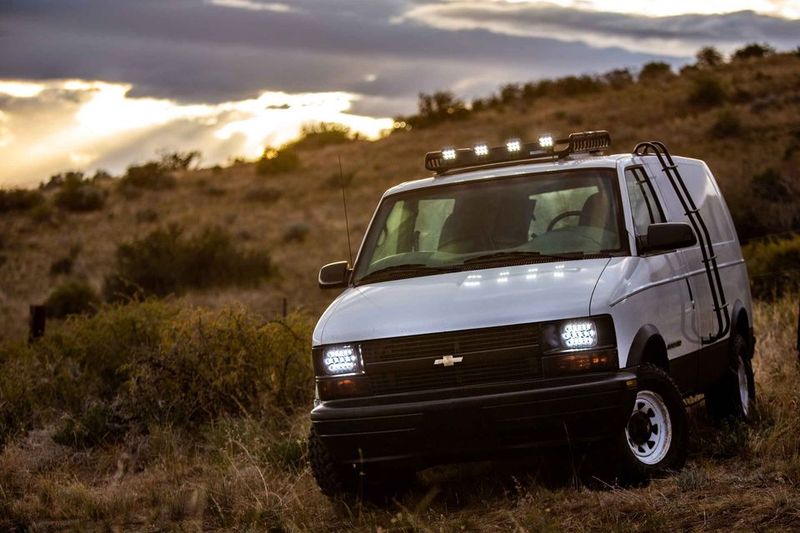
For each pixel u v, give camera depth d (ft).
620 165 26.00
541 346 21.86
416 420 21.80
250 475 27.71
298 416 34.42
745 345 30.86
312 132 276.62
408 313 22.74
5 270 124.77
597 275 22.94
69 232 160.86
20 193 186.39
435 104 265.75
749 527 18.67
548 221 25.35
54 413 37.50
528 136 208.54
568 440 21.58
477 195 26.40
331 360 22.93
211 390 36.37
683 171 30.19
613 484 22.63
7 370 40.52
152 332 42.78
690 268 27.14
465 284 23.56
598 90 263.49
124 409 36.09
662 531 19.03
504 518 21.59
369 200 175.01
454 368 22.09
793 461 22.11
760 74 220.84
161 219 171.53
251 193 188.34
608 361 21.91
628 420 21.98
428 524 21.29
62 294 91.76
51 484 29.58
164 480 29.71
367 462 22.41
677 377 25.46
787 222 84.94
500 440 21.70
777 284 58.29
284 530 22.70
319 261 117.39
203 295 96.58
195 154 239.50
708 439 28.02
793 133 158.40
